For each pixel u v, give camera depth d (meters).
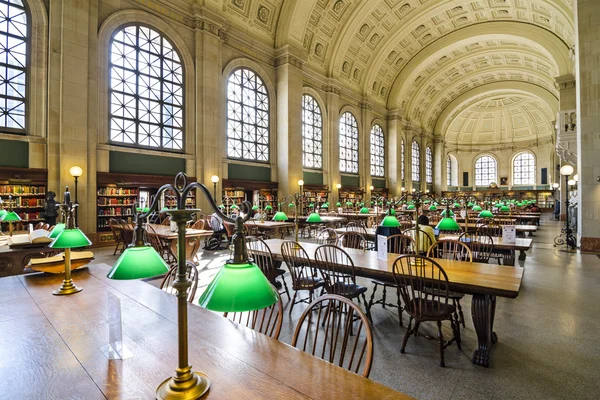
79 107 8.61
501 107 32.50
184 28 11.41
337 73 18.47
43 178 8.10
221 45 12.52
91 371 1.41
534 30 17.39
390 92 23.70
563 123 10.90
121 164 9.61
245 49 13.79
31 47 8.15
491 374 2.68
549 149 30.80
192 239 6.71
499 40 19.98
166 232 6.77
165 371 1.41
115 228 7.67
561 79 15.98
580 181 8.36
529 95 26.52
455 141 35.50
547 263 7.04
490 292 2.71
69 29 8.50
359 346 3.18
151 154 10.30
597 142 8.14
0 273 4.32
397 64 22.30
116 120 9.62
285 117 14.87
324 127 18.08
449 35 20.53
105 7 9.45
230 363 1.48
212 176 11.68
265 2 14.02
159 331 1.84
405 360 2.92
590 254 8.04
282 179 14.93
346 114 20.09
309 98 17.33
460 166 35.56
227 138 13.02
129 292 2.57
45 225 6.32
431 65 23.64
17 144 7.86
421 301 2.99
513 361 2.90
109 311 1.58
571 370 2.74
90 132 8.91
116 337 1.53
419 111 27.86
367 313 3.82
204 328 1.89
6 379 1.34
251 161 13.95
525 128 32.41
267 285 1.10
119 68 9.74
